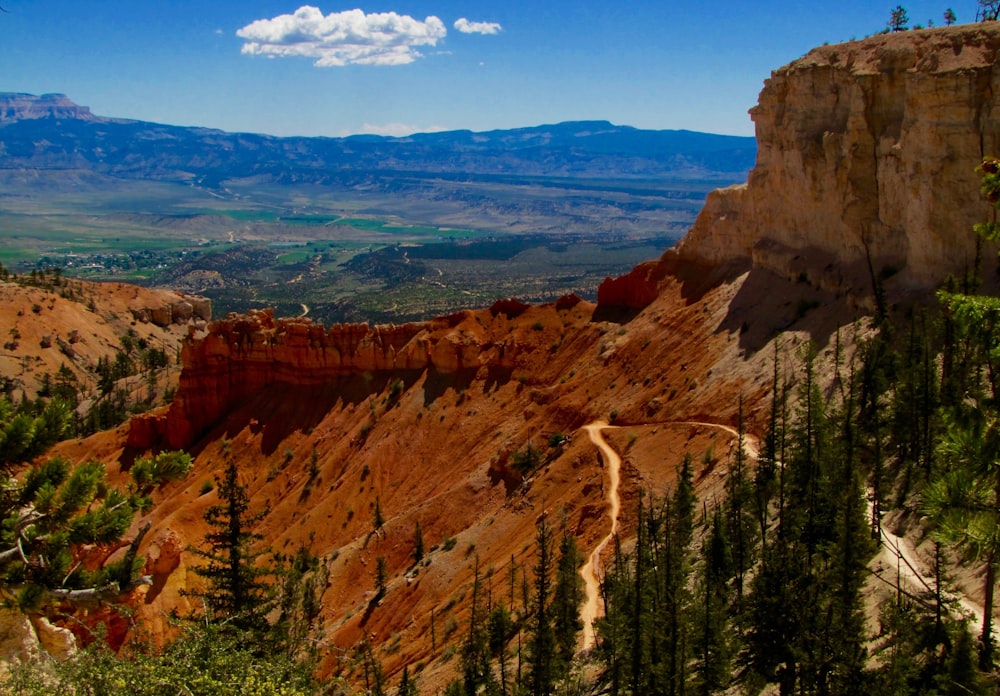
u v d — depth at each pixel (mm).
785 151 82438
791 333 73125
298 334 118812
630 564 53938
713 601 38500
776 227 85062
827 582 34875
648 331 94000
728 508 49938
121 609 26844
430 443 101250
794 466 49688
